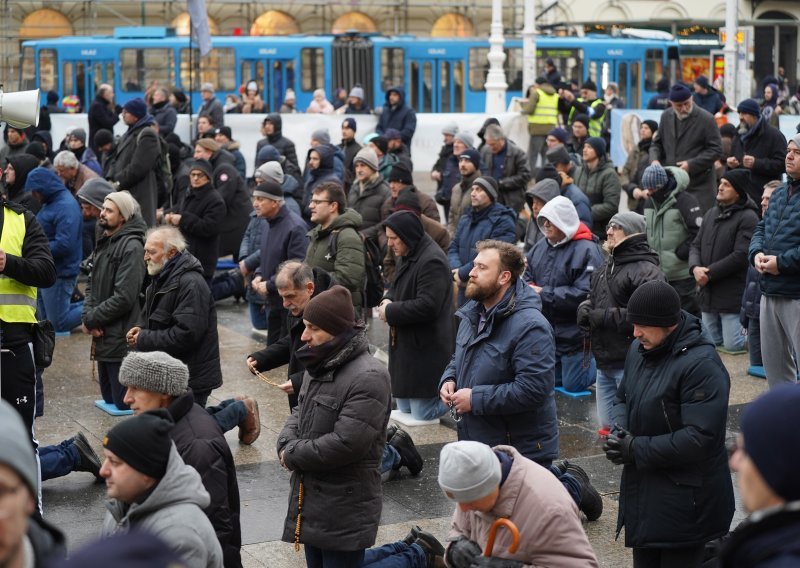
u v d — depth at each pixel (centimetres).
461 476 566
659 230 1371
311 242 1188
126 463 516
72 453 962
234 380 1336
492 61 3309
